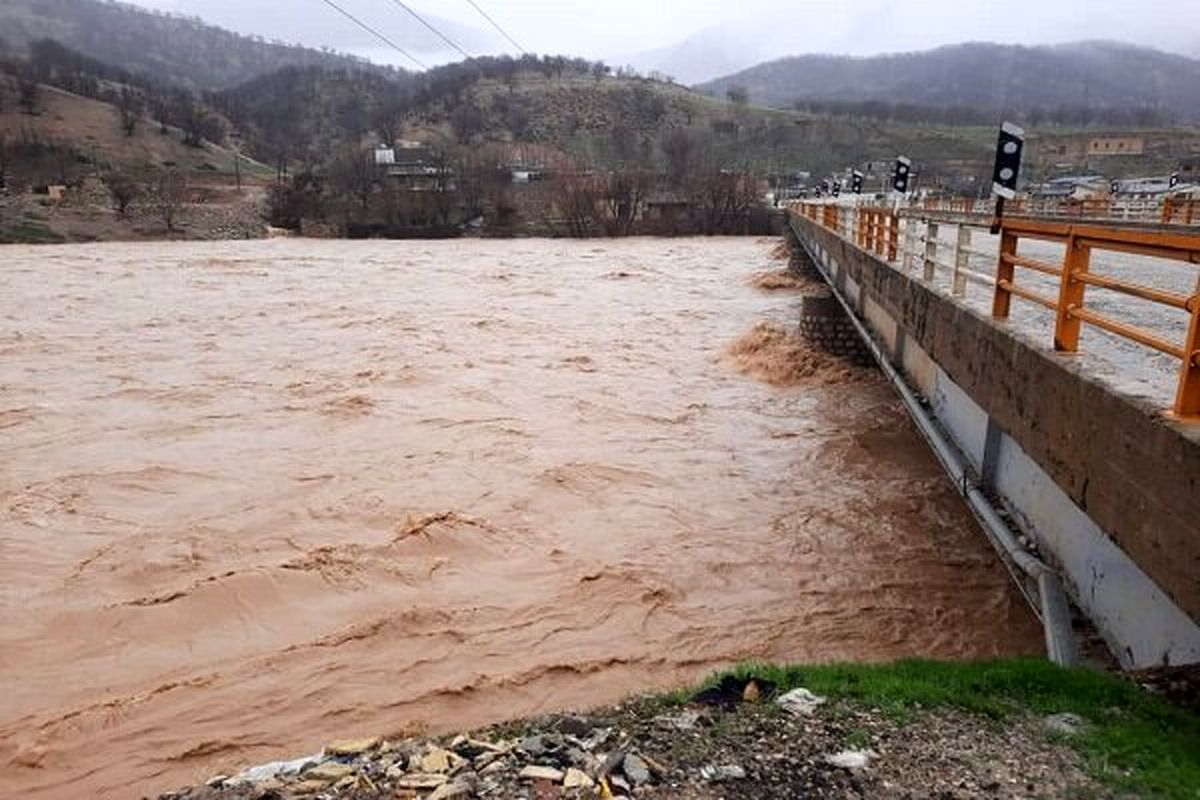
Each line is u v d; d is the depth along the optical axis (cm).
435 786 495
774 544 1323
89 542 1348
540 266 5500
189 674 1017
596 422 1961
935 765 486
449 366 2514
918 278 1184
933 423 1141
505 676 1000
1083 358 632
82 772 866
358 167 8838
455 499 1500
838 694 588
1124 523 509
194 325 3238
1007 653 1018
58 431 1909
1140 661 581
